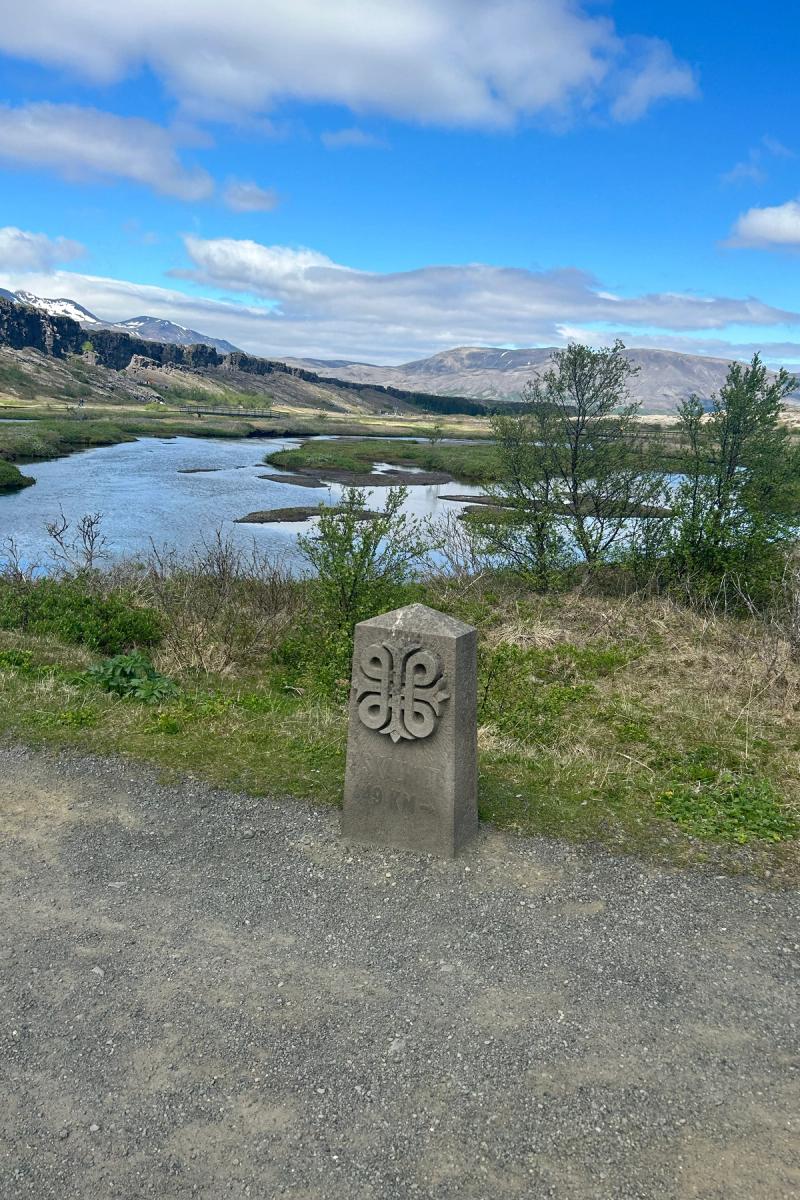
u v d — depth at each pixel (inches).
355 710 199.8
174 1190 111.9
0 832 210.4
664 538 524.4
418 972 156.6
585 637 421.1
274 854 199.2
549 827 211.3
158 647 426.9
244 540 1006.4
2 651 367.2
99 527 1072.8
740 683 340.5
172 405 6722.4
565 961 159.3
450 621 194.1
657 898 180.2
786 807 224.8
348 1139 119.9
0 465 1529.3
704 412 542.3
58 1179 113.4
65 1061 134.2
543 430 563.2
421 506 1339.8
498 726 295.1
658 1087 128.8
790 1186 111.3
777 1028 141.6
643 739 282.4
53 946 163.8
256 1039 139.3
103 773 244.1
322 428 4827.8
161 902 179.6
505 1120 123.0
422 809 196.9
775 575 486.3
